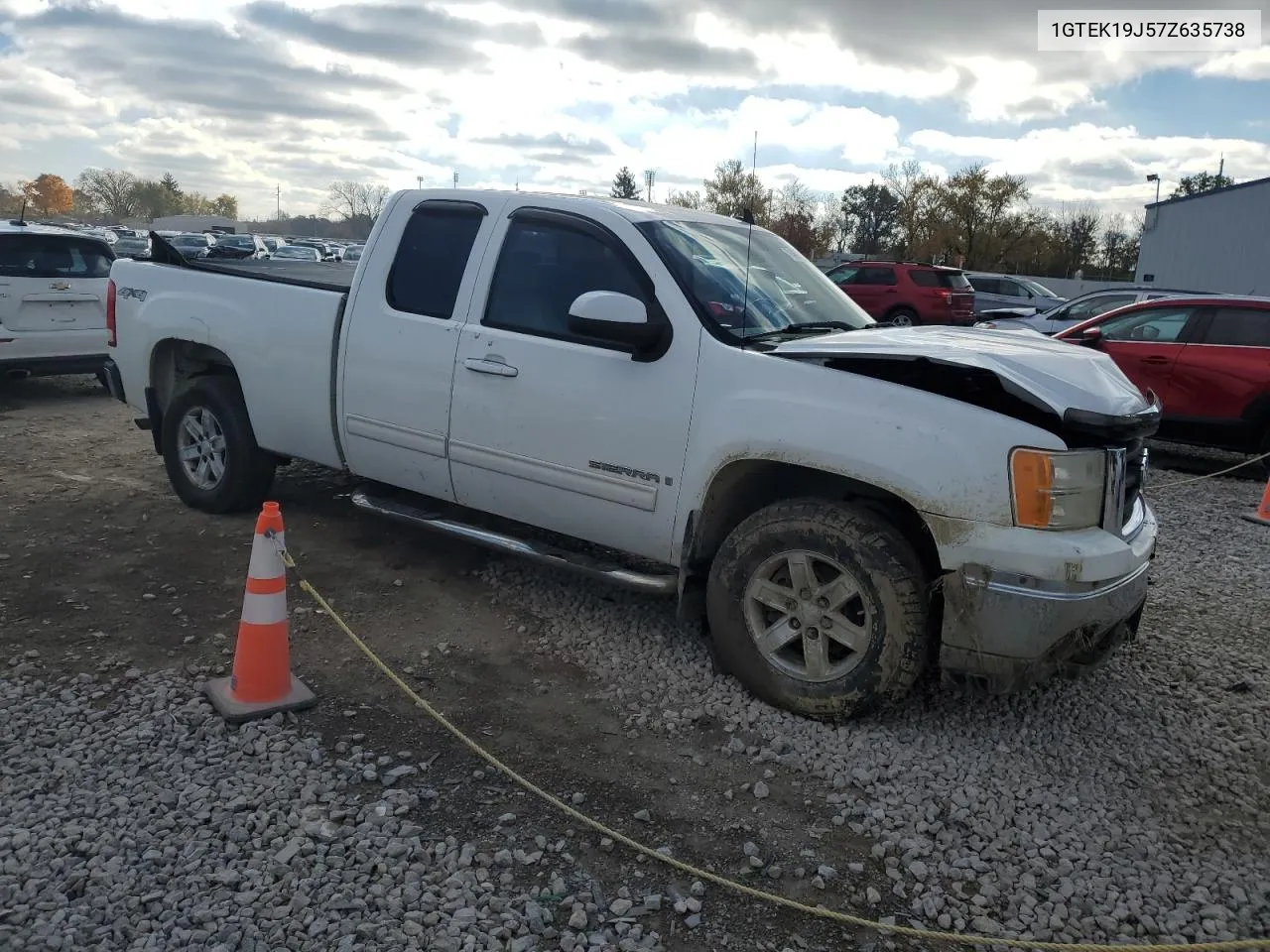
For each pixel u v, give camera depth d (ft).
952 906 9.71
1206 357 33.17
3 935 8.44
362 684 13.57
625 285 14.37
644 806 11.07
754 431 12.81
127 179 334.03
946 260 192.13
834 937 9.23
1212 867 10.46
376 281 16.99
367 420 17.08
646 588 14.07
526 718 12.93
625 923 9.17
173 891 9.16
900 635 12.06
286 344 18.12
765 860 10.27
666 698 13.51
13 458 24.89
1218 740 13.20
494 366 15.23
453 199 16.57
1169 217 134.62
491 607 16.47
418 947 8.68
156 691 12.87
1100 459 11.91
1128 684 14.78
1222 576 20.44
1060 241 205.98
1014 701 13.92
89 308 32.89
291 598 16.46
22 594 15.97
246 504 20.18
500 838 10.35
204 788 10.77
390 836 10.17
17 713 12.19
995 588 11.51
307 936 8.72
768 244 17.03
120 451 26.25
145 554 18.01
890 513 12.82
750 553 13.07
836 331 15.08
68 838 9.75
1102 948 9.06
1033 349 13.15
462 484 16.11
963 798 11.42
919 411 11.94
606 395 14.16
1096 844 10.73
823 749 12.29
